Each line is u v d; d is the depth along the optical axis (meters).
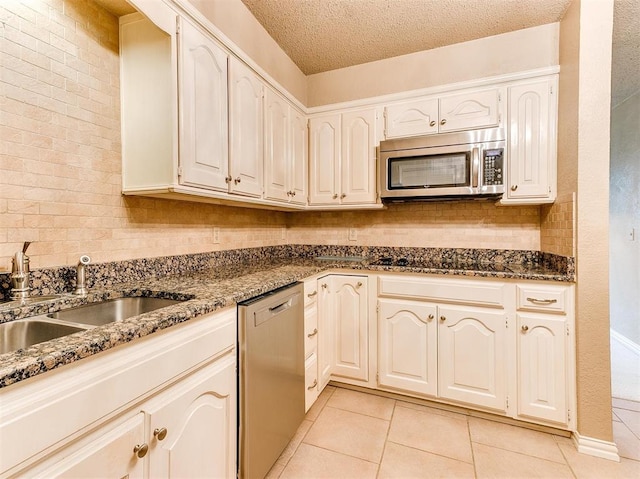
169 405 0.88
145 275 1.49
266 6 1.79
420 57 2.26
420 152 2.05
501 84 1.94
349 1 1.75
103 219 1.32
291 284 1.60
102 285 1.30
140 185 1.34
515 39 2.01
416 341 1.93
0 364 0.55
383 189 2.17
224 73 1.54
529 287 1.68
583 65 1.57
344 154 2.36
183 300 1.17
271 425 1.35
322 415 1.85
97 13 1.28
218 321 1.09
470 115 2.00
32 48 1.08
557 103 1.84
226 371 1.13
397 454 1.52
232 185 1.59
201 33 1.39
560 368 1.63
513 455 1.52
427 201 2.24
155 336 0.85
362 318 2.08
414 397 1.98
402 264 2.16
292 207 2.31
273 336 1.37
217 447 1.08
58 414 0.62
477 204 2.28
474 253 2.28
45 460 0.60
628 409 1.91
